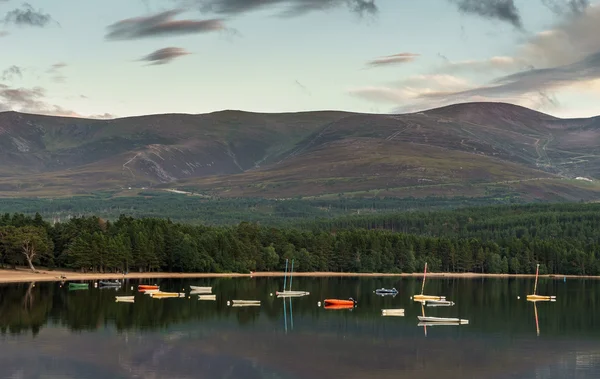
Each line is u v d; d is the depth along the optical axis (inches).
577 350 5049.2
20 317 6181.1
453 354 4825.3
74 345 4813.0
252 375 4055.1
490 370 4330.7
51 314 6432.1
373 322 6446.9
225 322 6205.7
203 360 4424.2
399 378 4079.7
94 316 6363.2
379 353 4810.5
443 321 6594.5
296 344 5108.3
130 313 6658.5
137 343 4955.7
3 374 3927.2
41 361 4261.8
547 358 4731.8
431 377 4124.0
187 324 6003.9
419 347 5083.7
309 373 4141.2
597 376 4202.8
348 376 4097.0
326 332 5743.1
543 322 6688.0
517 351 4987.7
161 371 4092.0
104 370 4072.3
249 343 5098.4
